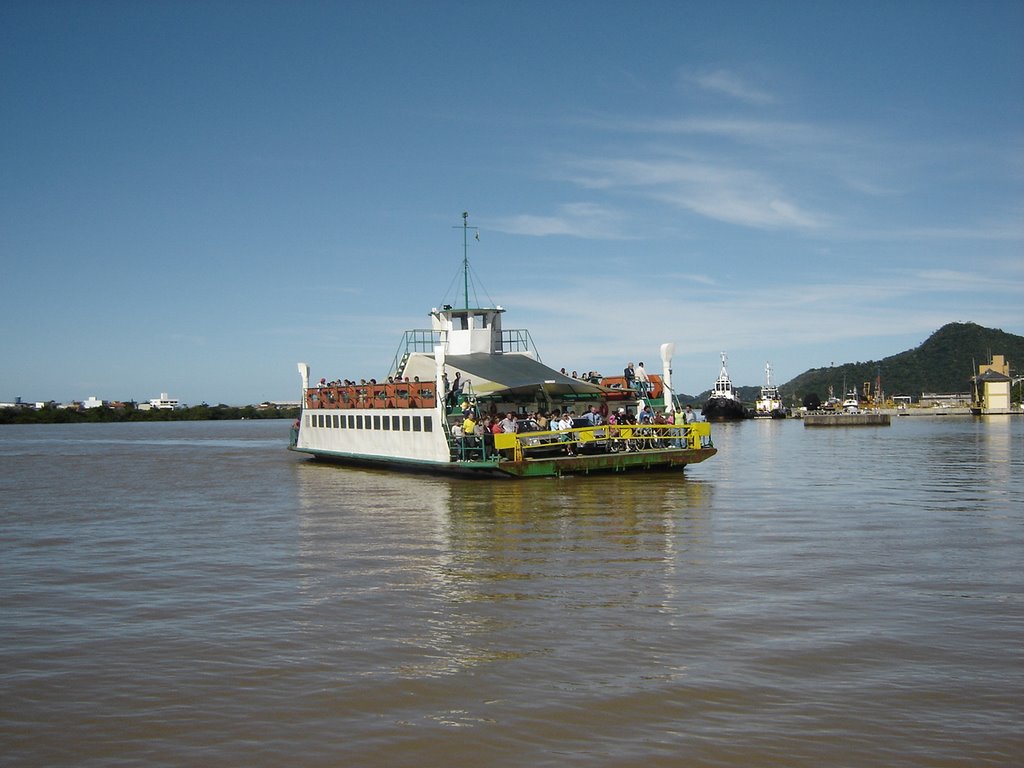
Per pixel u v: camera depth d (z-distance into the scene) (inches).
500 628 564.1
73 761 380.8
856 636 532.7
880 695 435.5
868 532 925.2
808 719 406.6
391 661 502.6
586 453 1545.3
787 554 799.1
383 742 392.2
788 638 529.7
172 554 878.4
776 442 3184.1
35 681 483.5
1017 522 993.5
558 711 421.1
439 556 820.6
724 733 393.1
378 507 1205.7
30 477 1920.5
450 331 1934.1
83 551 908.0
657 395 1699.1
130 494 1501.0
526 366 1775.3
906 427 4734.3
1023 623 559.8
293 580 730.2
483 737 394.3
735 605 610.5
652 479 1499.8
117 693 462.0
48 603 671.8
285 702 442.9
